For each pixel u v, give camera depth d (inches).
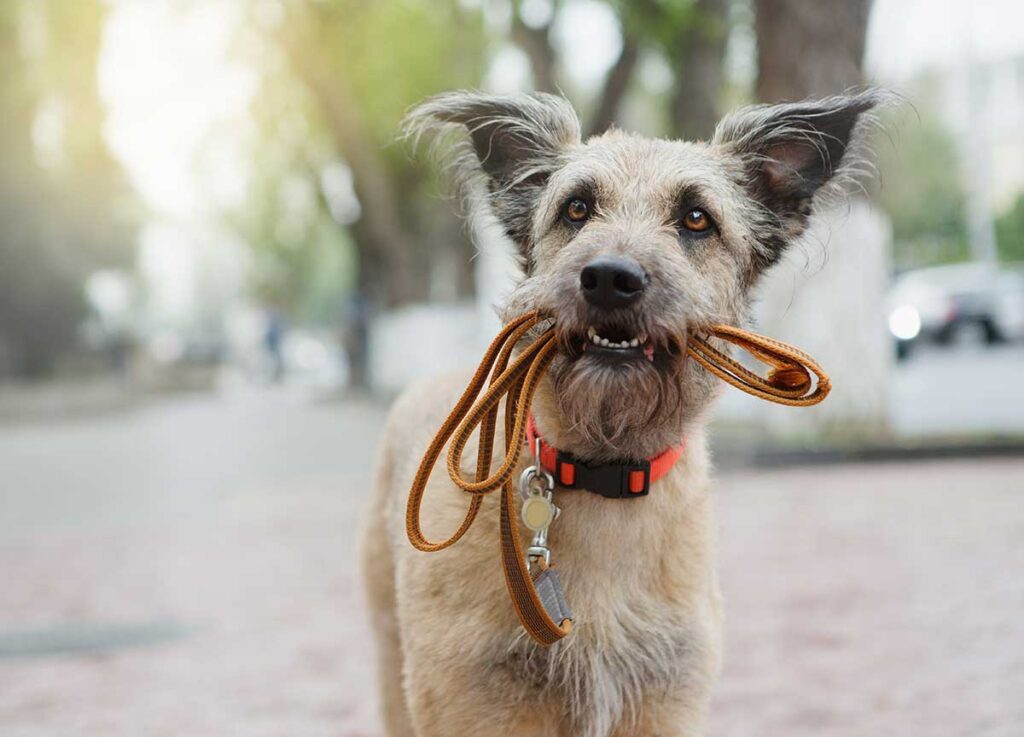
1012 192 2416.3
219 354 1926.7
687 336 135.6
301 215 1690.5
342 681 220.4
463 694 134.4
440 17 1064.2
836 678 208.8
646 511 138.2
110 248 1373.0
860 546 320.8
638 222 147.0
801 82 503.8
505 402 139.9
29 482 578.6
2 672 231.8
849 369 521.7
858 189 176.9
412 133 165.9
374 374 1336.1
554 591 131.0
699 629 140.7
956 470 472.1
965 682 203.5
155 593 303.7
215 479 554.9
